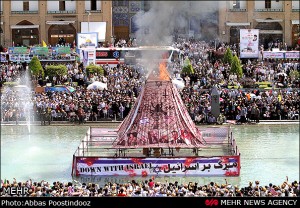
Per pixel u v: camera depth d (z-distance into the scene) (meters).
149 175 27.16
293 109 43.22
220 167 27.22
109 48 53.72
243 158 31.39
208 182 26.36
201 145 28.81
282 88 49.06
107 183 24.02
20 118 42.94
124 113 43.03
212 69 50.78
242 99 43.50
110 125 41.22
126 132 28.75
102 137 31.88
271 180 26.78
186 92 44.97
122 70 51.06
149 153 29.02
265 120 42.94
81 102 43.25
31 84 50.12
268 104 43.34
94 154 30.03
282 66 53.72
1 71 52.69
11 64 55.41
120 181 26.41
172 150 29.36
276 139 36.47
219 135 32.31
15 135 38.09
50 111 42.69
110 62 53.75
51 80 50.81
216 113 41.75
